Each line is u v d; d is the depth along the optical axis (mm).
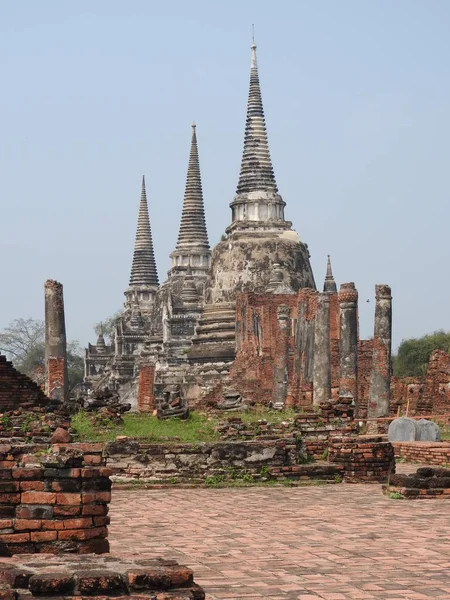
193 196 126500
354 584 10219
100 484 11422
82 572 7758
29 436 21438
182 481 20000
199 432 22703
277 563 11391
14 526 11125
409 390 46906
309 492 18750
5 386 26172
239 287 97188
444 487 17578
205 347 90438
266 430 22469
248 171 102625
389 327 37031
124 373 115625
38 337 150000
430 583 10266
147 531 13859
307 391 54312
